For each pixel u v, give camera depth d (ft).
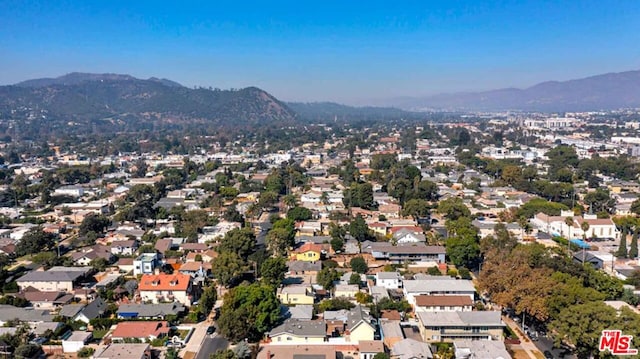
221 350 263.08
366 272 398.21
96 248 454.81
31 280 369.09
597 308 257.55
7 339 272.92
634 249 428.56
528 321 309.01
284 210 643.04
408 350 255.91
